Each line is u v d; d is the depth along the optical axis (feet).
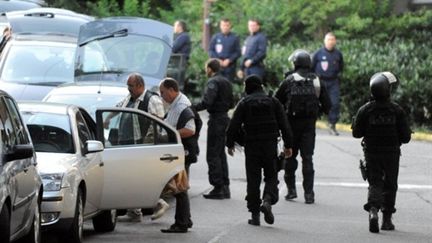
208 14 212.02
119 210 99.14
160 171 91.40
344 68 179.11
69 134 85.97
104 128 90.99
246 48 186.80
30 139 77.97
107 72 134.00
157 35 138.00
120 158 90.12
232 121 96.12
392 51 188.85
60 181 80.02
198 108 115.55
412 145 161.17
